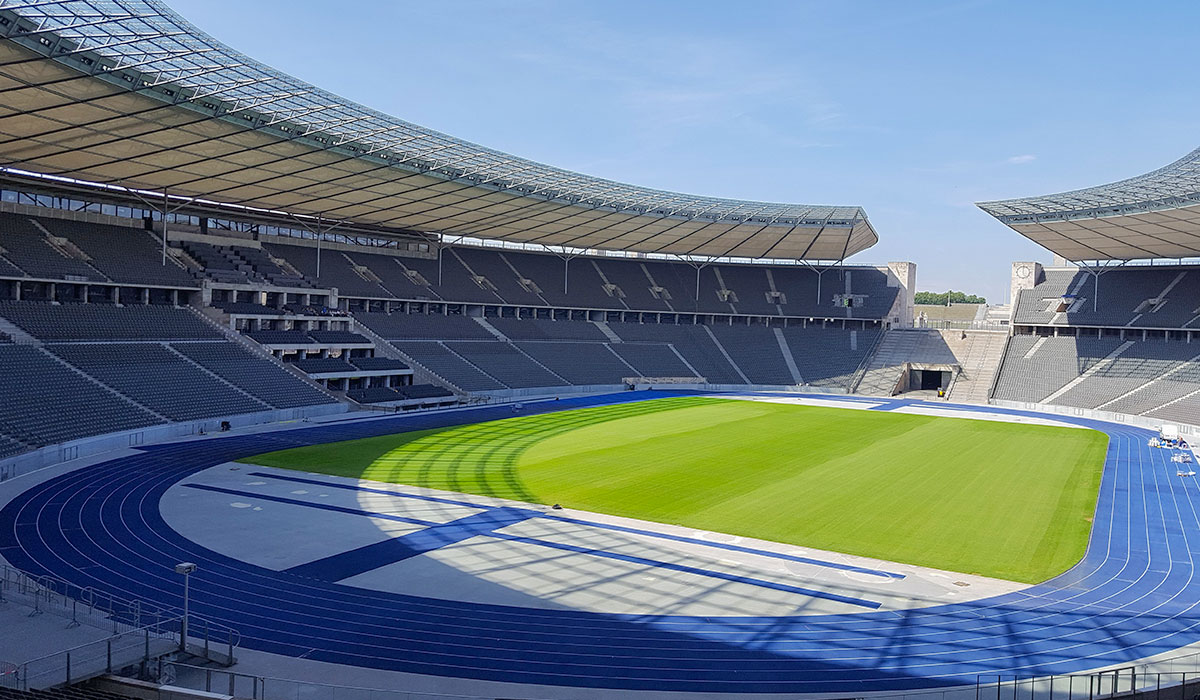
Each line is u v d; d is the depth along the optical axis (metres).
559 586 24.03
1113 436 60.12
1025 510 34.69
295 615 21.34
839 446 51.56
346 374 65.69
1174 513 34.56
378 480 37.91
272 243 76.62
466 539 28.55
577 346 92.25
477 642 19.92
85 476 36.28
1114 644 20.61
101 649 17.59
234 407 53.72
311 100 45.12
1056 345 88.69
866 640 20.58
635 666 18.80
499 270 96.06
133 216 66.88
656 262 109.50
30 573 23.64
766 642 20.31
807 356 99.50
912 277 110.44
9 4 30.34
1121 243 79.62
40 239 57.16
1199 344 79.44
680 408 72.94
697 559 26.92
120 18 33.00
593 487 37.59
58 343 49.88
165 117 42.50
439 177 59.69
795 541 29.25
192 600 22.12
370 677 17.89
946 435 58.06
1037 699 17.34
